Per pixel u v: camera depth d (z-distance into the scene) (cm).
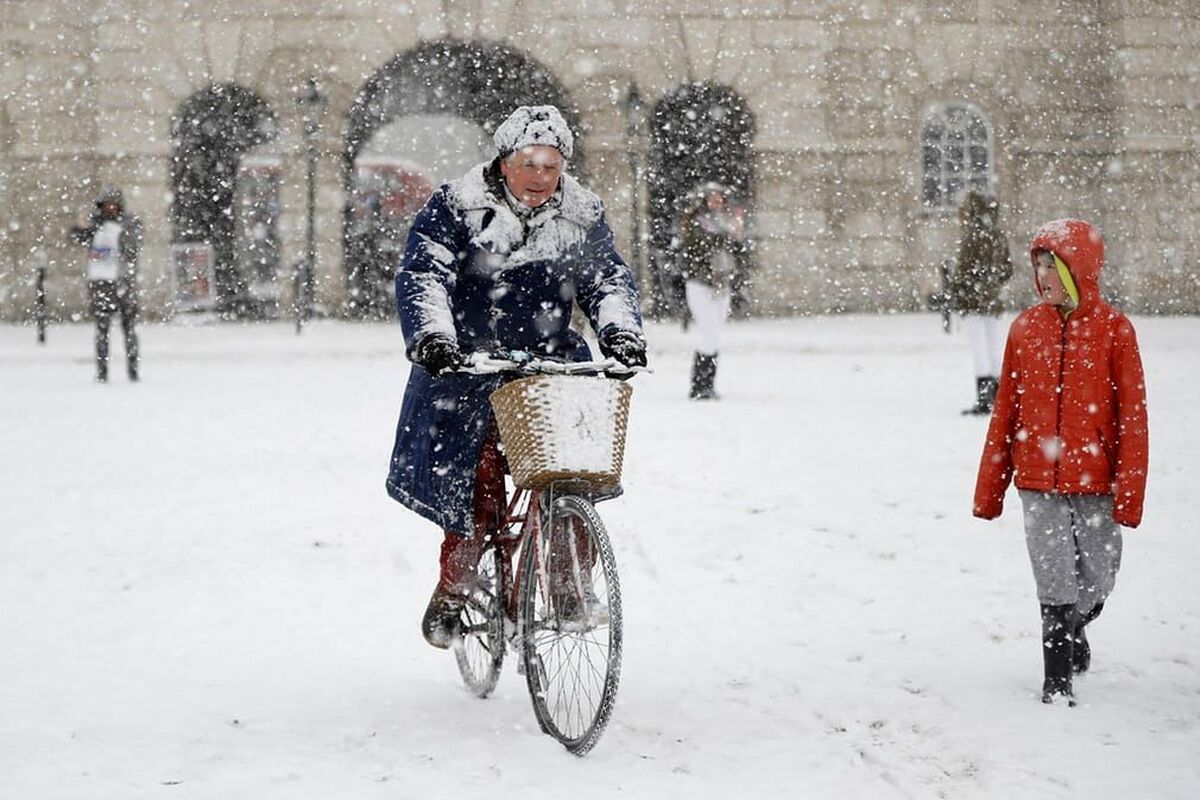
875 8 4150
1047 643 691
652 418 1830
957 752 625
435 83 4197
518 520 695
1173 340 2997
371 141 4453
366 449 1570
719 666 768
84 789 592
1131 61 4125
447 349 642
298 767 620
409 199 4103
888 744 639
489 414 674
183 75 4012
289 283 4047
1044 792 573
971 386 2209
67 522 1186
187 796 585
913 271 4197
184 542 1103
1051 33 4188
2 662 790
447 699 727
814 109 4150
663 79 4103
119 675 765
